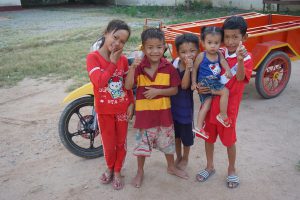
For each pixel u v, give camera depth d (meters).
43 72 7.11
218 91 2.96
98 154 3.81
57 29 12.63
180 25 5.47
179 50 3.01
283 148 3.87
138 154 3.16
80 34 11.16
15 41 10.37
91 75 2.86
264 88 5.14
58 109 5.23
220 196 3.10
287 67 5.32
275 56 5.02
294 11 13.91
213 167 3.45
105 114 3.07
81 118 3.72
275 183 3.24
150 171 3.51
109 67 2.82
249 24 6.25
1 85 6.39
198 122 3.06
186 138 3.31
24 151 4.05
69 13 18.11
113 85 3.00
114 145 3.21
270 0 13.95
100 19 15.20
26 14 18.14
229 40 2.89
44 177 3.51
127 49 8.52
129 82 2.94
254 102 5.20
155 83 3.00
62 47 9.25
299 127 4.36
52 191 3.28
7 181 3.46
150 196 3.14
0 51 9.01
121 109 3.10
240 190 3.16
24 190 3.31
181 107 3.18
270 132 4.25
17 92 6.05
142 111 3.06
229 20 2.85
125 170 3.57
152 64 3.00
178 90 3.14
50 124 4.73
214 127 3.18
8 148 4.12
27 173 3.59
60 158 3.86
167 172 3.48
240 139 4.09
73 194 3.22
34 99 5.69
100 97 3.03
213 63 2.94
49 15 17.47
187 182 3.32
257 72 5.02
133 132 4.39
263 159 3.65
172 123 3.17
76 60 7.89
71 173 3.56
